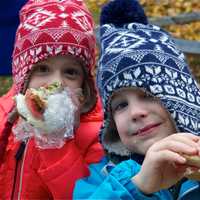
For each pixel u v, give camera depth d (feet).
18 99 6.70
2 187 7.34
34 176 7.07
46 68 6.95
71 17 7.11
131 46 6.14
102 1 23.25
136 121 5.90
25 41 7.06
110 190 5.52
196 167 5.15
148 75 5.94
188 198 5.90
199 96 6.14
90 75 7.18
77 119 6.97
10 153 7.37
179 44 16.39
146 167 5.31
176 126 5.86
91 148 7.04
